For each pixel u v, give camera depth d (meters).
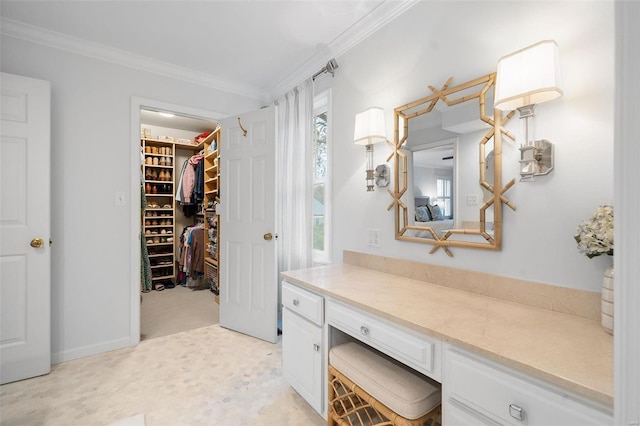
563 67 1.18
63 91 2.28
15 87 2.00
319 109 2.76
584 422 0.70
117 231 2.49
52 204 2.24
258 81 3.05
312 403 1.62
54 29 2.18
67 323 2.29
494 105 1.25
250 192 2.74
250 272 2.74
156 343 2.58
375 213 2.02
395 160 1.84
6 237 1.97
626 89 0.52
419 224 1.72
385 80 1.95
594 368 0.76
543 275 1.24
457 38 1.55
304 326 1.69
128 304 2.53
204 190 4.36
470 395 0.92
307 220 2.60
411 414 1.10
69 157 2.30
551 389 0.76
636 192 0.51
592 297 1.10
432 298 1.38
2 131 1.96
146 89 2.63
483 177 1.42
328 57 2.42
